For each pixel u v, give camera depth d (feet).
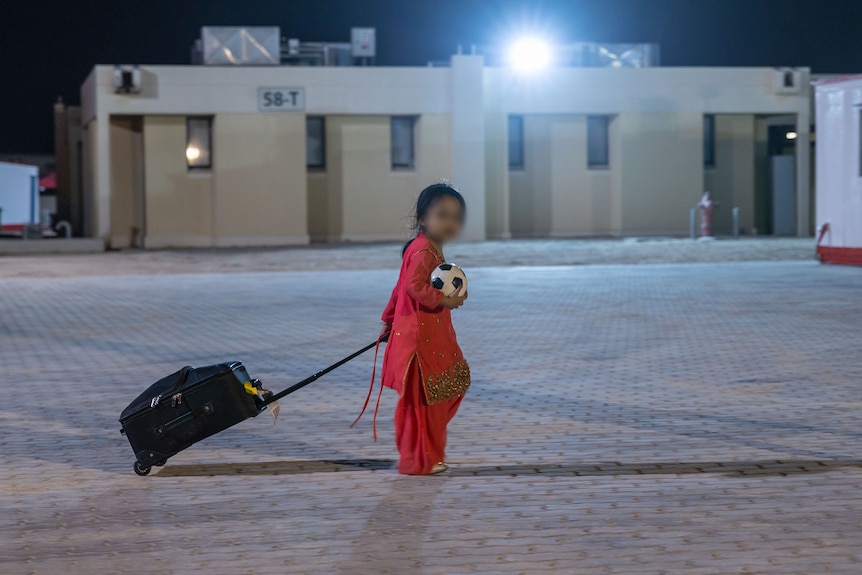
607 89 106.32
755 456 19.01
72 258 85.87
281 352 33.22
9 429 22.27
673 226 108.68
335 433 21.47
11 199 108.88
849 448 19.51
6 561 13.82
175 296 52.95
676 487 16.96
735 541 14.15
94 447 20.54
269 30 102.68
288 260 78.54
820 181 64.18
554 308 44.86
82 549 14.28
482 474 17.98
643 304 45.96
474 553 13.84
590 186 108.99
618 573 13.00
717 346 33.27
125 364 31.30
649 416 22.72
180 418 17.76
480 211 103.09
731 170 110.93
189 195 102.27
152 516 15.79
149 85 99.09
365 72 102.42
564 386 26.63
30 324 41.93
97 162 100.12
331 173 104.63
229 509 16.10
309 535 14.73
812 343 33.55
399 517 15.52
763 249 83.05
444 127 104.27
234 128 100.68
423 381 17.60
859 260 62.08
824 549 13.78
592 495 16.56
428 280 17.11
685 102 107.24
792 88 106.83
